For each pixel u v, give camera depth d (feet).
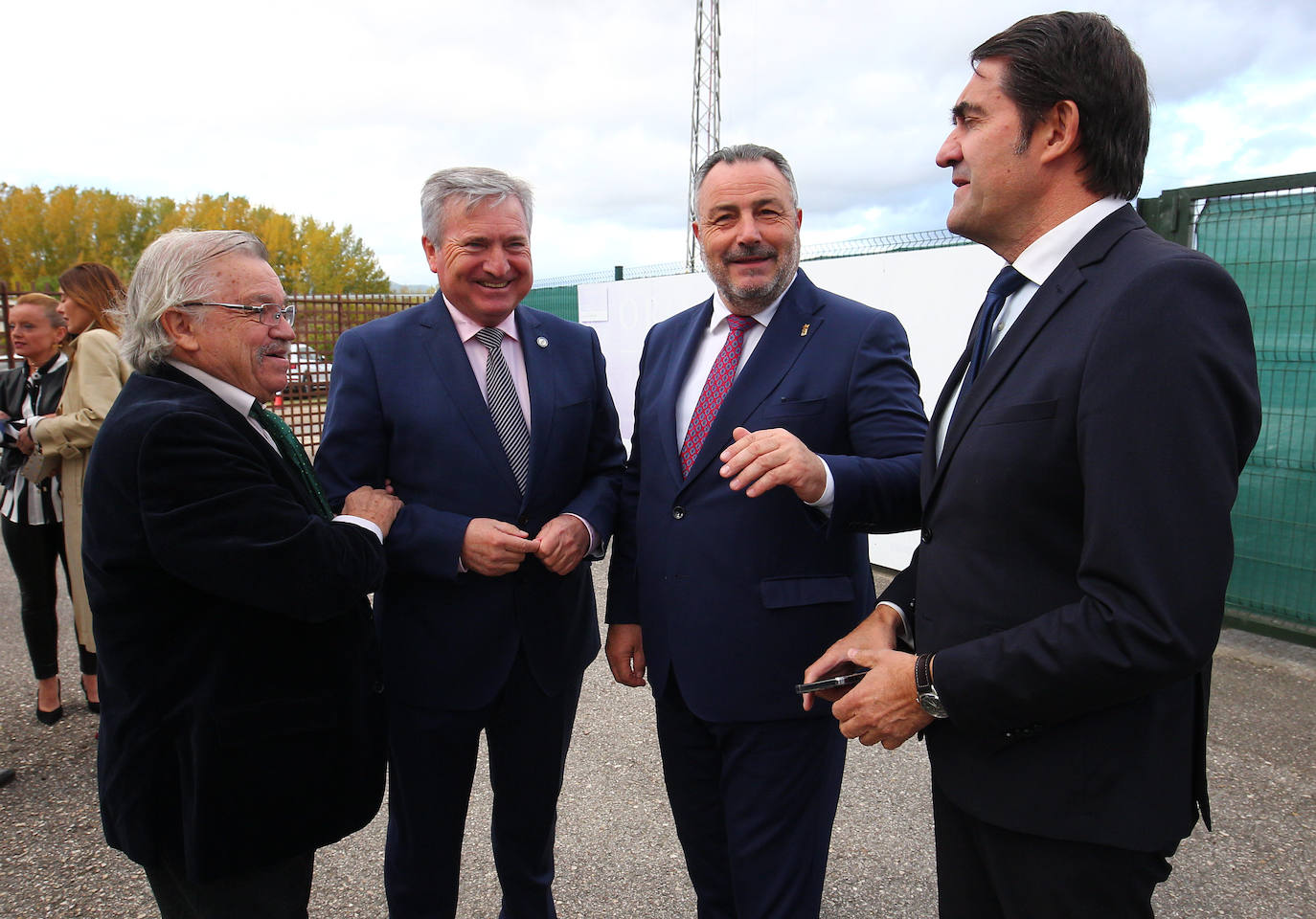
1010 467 3.39
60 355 10.87
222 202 210.79
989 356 3.78
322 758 4.66
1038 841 3.51
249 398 4.72
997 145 3.57
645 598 5.90
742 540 5.39
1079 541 3.32
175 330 4.47
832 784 5.61
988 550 3.52
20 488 10.16
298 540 4.30
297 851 4.58
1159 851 3.37
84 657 10.69
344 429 5.67
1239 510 13.23
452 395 5.77
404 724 5.90
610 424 6.81
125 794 4.33
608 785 9.09
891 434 5.16
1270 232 12.26
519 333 6.20
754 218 5.34
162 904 4.69
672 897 7.19
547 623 6.06
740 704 5.39
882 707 3.66
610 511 6.37
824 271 17.01
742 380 5.48
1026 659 3.19
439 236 5.64
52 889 7.34
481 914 7.04
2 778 9.12
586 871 7.55
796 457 4.48
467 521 5.57
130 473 4.09
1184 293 3.00
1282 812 8.18
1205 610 2.91
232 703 4.31
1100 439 3.04
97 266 10.31
